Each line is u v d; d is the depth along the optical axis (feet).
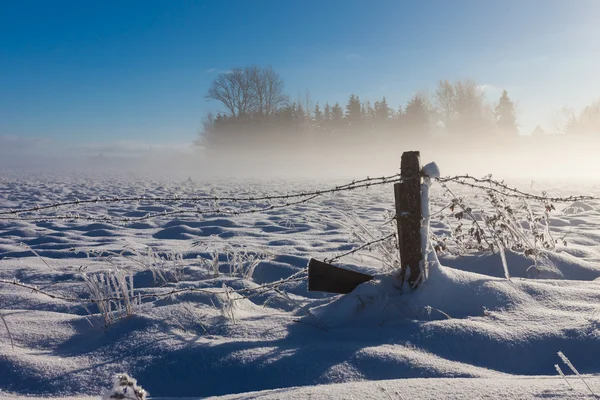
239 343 9.02
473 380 6.80
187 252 18.70
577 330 8.82
